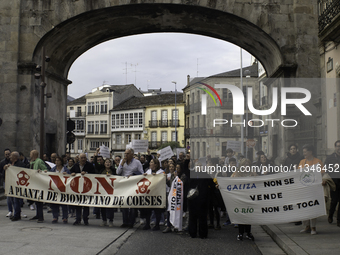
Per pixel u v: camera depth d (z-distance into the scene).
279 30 16.14
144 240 7.98
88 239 7.77
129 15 17.23
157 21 17.92
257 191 8.02
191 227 8.38
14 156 10.28
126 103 68.62
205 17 17.09
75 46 19.00
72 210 11.07
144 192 9.40
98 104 70.25
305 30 16.05
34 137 17.12
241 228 8.16
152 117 63.41
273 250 7.15
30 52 17.03
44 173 9.90
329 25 10.94
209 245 7.56
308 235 7.87
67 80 20.45
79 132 72.62
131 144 20.03
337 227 8.69
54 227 9.12
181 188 8.87
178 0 16.23
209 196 8.48
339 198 8.70
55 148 19.42
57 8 16.95
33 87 17.02
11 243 7.15
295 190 7.96
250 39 17.64
